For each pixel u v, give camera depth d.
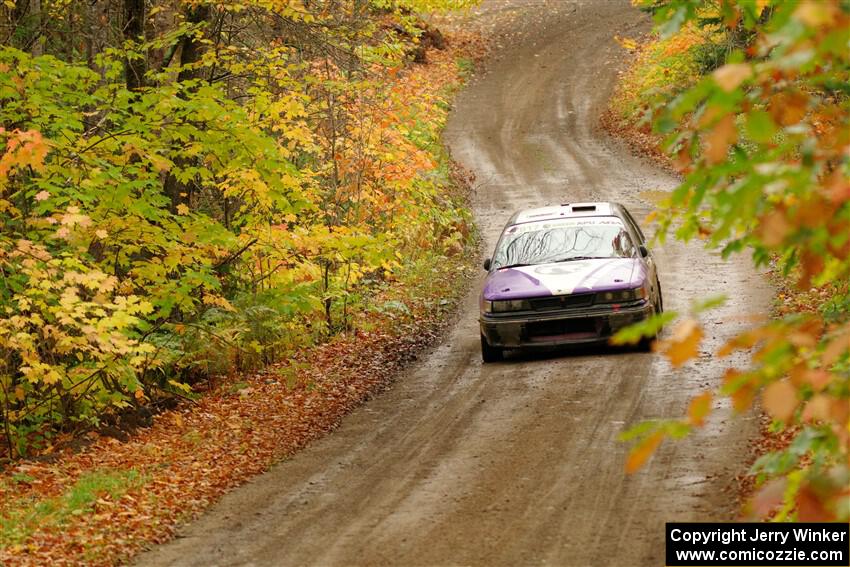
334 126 26.80
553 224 22.73
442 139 60.47
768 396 3.87
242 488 14.39
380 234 21.64
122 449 16.89
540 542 10.88
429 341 24.75
